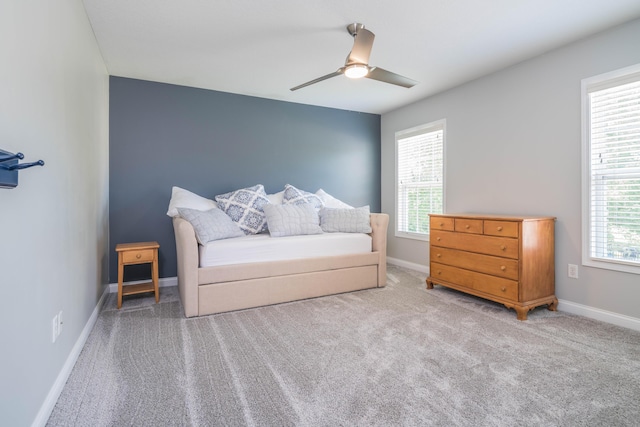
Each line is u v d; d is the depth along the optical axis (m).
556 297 2.78
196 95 3.74
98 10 2.21
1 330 1.02
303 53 2.87
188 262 2.59
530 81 2.97
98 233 2.73
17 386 1.13
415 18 2.31
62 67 1.70
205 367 1.81
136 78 3.44
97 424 1.35
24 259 1.20
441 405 1.48
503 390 1.59
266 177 4.17
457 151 3.72
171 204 3.35
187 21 2.35
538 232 2.65
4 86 1.07
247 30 2.48
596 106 2.54
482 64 3.11
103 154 3.03
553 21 2.34
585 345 2.08
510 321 2.50
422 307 2.85
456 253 3.15
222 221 3.10
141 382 1.66
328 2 2.12
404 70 3.24
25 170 1.22
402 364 1.85
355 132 4.79
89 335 2.23
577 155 2.64
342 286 3.29
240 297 2.78
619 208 2.43
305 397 1.54
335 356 1.95
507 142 3.18
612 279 2.45
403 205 4.61
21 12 1.20
